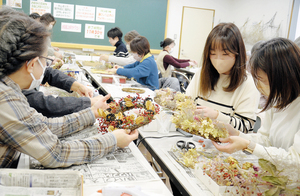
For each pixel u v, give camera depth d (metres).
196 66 5.55
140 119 1.15
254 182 0.91
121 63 4.34
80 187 0.77
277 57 0.99
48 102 1.37
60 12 6.34
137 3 6.77
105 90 2.65
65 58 4.11
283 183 0.86
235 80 1.54
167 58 4.54
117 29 4.90
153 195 0.80
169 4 7.28
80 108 1.41
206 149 1.29
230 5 7.86
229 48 1.42
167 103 1.98
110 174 0.94
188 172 1.08
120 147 1.15
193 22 7.59
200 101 1.78
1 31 0.79
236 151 1.07
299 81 0.99
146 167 1.02
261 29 6.72
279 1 6.18
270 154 1.00
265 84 1.08
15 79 0.88
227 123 1.36
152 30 7.03
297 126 1.14
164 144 1.37
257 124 2.42
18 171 0.78
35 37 0.84
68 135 1.16
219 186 0.90
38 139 0.85
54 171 0.79
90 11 6.51
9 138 0.82
